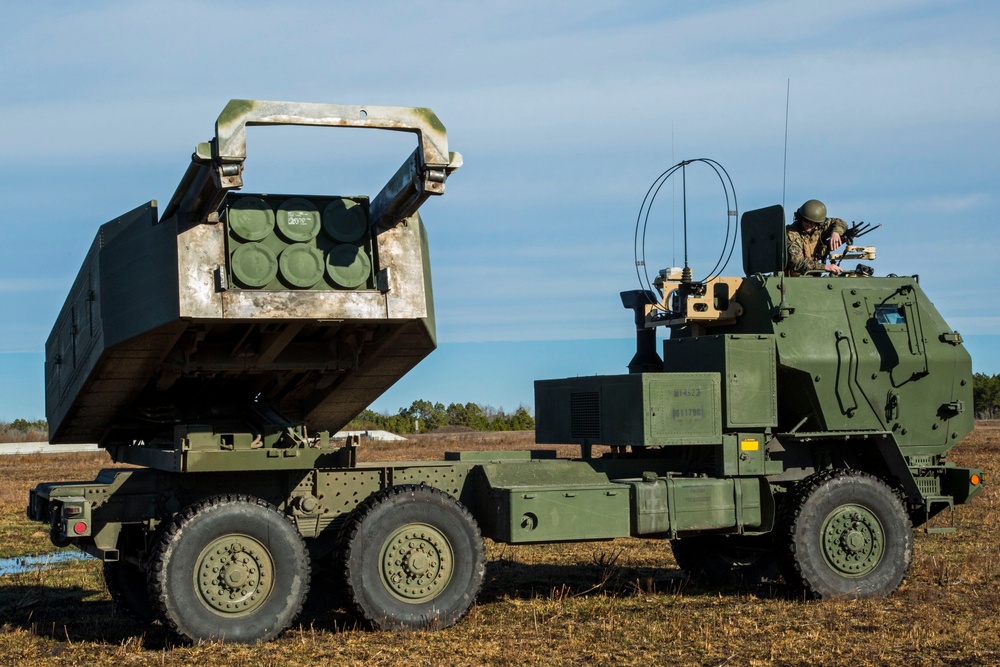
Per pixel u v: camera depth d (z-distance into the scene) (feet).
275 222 24.86
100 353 25.34
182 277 23.71
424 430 199.72
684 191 32.65
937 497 31.27
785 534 29.14
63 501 24.08
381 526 25.32
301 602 24.63
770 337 30.14
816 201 33.42
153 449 26.94
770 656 22.06
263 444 27.43
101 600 31.01
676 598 29.73
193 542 23.72
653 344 34.27
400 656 22.50
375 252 25.84
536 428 33.68
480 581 26.16
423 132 23.85
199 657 22.56
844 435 30.68
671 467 30.48
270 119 22.67
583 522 27.30
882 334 31.58
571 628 25.17
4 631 26.50
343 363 27.78
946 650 22.40
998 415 238.07
